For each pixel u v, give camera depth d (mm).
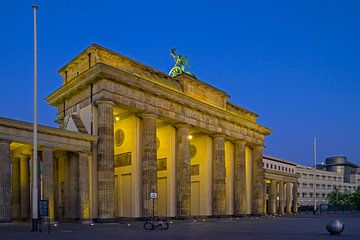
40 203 30391
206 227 40812
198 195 71562
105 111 48844
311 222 53781
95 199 48344
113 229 36312
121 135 58719
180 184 61406
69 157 49031
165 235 29609
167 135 64812
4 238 26078
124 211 56406
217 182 69688
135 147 56031
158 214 63750
